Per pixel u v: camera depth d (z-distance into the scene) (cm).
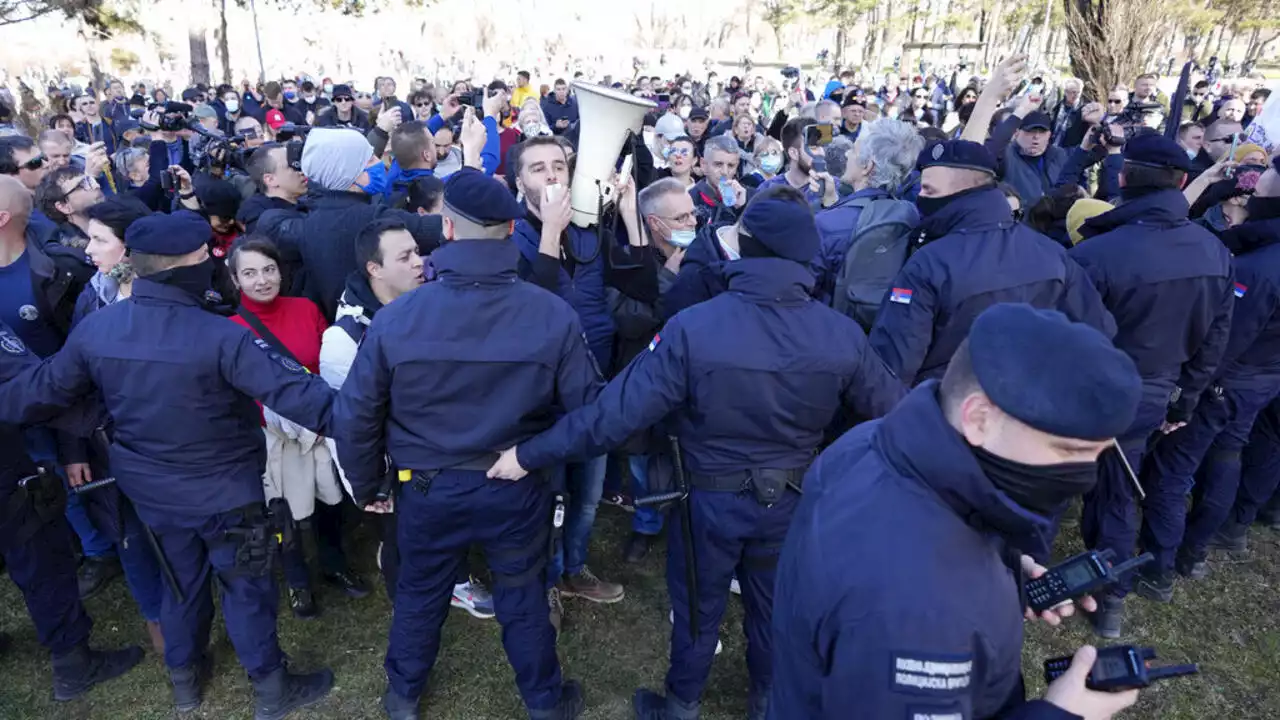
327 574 295
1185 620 287
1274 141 398
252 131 580
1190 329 250
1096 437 85
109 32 1543
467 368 185
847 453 115
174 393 196
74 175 307
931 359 234
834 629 98
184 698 237
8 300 256
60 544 234
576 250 259
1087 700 105
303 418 203
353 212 292
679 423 200
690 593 206
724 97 846
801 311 188
